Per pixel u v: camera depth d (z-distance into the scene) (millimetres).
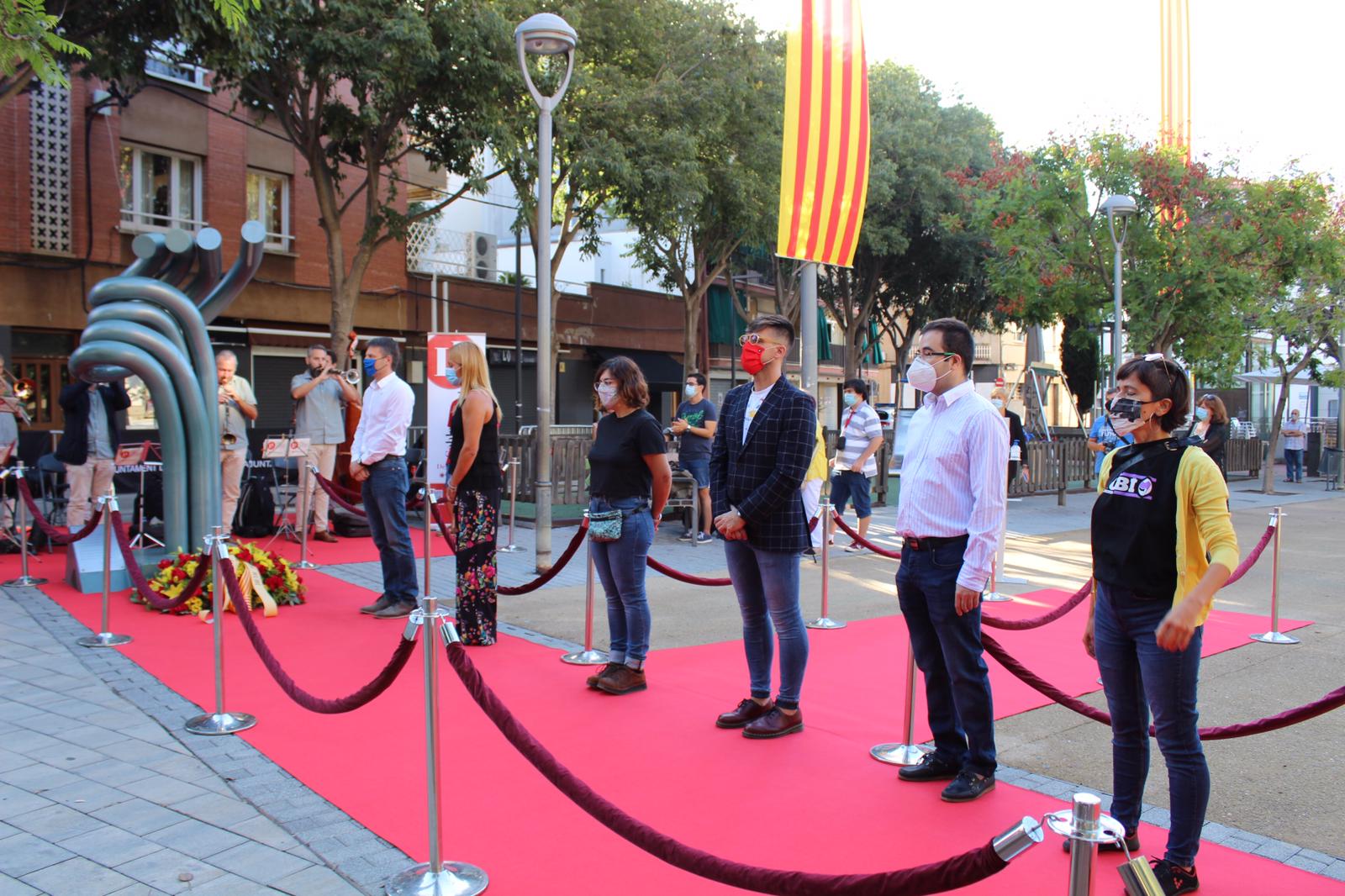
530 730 5055
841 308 32469
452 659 3299
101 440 9594
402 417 7516
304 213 20453
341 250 15383
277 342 19922
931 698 4457
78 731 4977
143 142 17969
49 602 7957
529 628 7496
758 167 20203
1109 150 18922
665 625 7699
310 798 4168
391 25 13031
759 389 5047
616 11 17359
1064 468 18203
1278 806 4258
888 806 4129
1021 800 4211
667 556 11102
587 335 27891
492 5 14234
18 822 3922
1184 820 3396
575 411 28328
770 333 4965
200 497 8359
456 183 27484
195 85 18578
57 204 16906
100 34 12172
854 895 2309
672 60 18781
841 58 10680
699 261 24391
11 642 6703
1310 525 16031
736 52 19422
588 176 16734
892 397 42562
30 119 16547
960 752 4418
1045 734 5164
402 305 22797
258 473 12164
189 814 3998
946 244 27547
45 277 16859
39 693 5613
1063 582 9977
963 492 4195
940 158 26016
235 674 5984
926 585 4273
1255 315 23109
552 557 10883
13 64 8688
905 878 2250
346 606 8000
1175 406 3504
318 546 11102
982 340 41906
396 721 5148
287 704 5426
